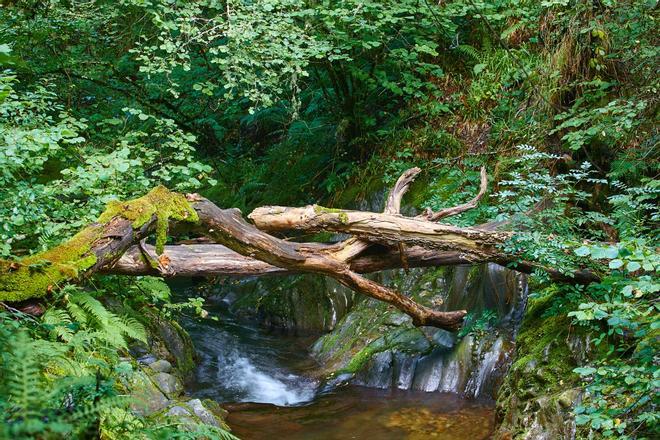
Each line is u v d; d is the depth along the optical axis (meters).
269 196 9.95
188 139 6.03
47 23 6.69
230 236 4.42
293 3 6.75
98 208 4.80
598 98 6.15
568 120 6.02
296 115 7.77
